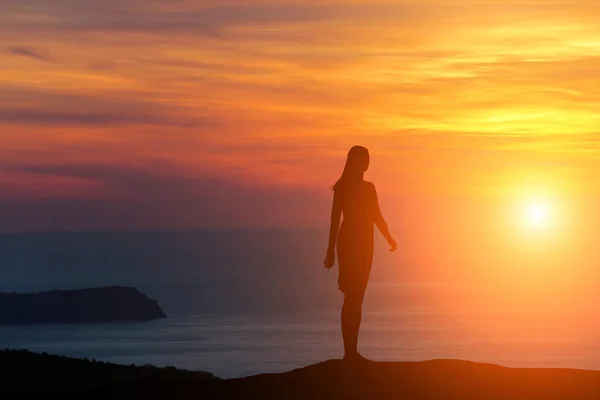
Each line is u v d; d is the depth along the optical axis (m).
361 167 16.88
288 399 15.51
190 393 16.20
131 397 16.17
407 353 175.25
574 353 170.88
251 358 173.88
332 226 16.78
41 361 29.80
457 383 16.08
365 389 15.83
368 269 16.91
